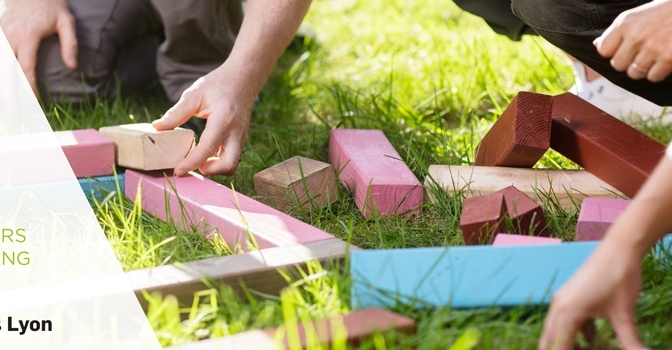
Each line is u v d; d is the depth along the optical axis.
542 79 3.37
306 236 1.81
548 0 2.15
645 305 1.50
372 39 4.26
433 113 3.14
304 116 3.14
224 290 1.56
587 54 2.23
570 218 2.05
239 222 1.89
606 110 2.88
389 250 1.56
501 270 1.53
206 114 2.20
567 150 2.28
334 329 1.37
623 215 1.24
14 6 2.93
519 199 1.93
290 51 4.04
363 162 2.29
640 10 1.84
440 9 4.86
